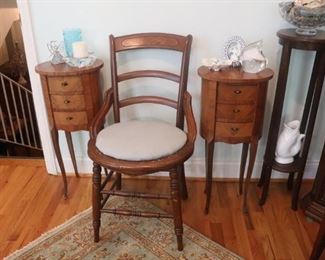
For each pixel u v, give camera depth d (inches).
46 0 65.3
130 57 70.2
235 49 63.9
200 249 58.9
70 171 83.3
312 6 53.6
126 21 66.8
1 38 120.8
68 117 64.6
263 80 55.6
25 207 71.1
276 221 66.2
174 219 56.2
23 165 87.7
